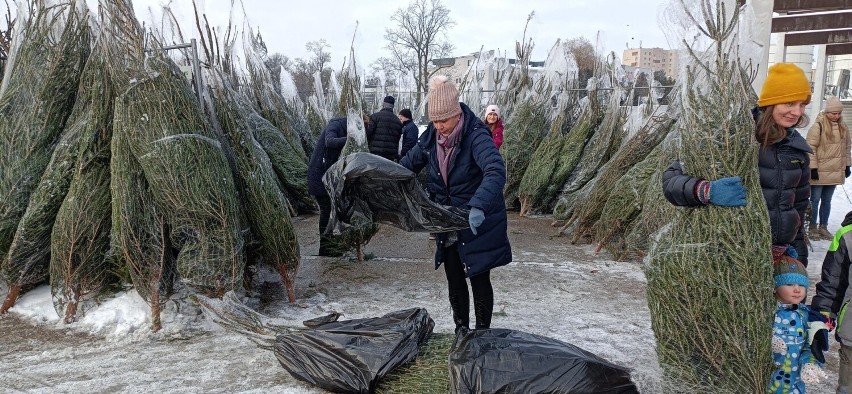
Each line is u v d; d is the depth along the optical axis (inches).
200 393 123.0
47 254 168.7
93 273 162.2
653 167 240.4
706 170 99.4
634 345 152.5
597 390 107.7
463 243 136.2
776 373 104.3
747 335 98.0
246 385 126.5
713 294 98.7
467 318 148.3
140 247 153.6
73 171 163.9
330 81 509.4
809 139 276.4
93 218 157.6
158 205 154.0
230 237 157.6
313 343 128.5
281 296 193.6
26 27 180.2
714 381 101.7
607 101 383.2
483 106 511.5
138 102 149.4
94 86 159.9
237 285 160.6
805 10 327.0
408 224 142.8
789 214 105.5
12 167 169.2
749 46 105.7
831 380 133.0
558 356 112.3
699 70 103.3
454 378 111.3
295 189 352.5
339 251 245.1
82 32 182.1
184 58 204.8
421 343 131.1
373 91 690.8
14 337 154.3
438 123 132.1
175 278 167.3
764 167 105.5
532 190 352.2
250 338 148.7
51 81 174.9
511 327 165.6
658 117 270.8
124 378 130.3
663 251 105.5
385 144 251.6
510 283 211.8
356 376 118.9
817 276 219.1
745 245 97.3
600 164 327.6
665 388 105.9
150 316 160.9
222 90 182.7
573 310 181.8
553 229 316.5
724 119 98.7
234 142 174.9
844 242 101.7
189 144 151.5
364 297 194.9
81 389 125.0
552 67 390.3
